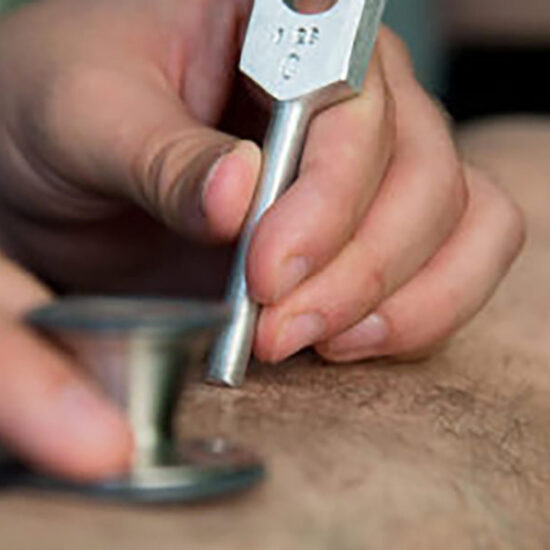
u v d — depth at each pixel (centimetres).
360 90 96
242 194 90
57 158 117
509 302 130
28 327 60
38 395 55
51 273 146
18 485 56
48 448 55
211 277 147
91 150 109
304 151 96
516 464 83
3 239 144
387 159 103
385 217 104
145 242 140
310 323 94
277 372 94
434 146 113
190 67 119
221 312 60
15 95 122
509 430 89
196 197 91
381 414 83
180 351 60
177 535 53
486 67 336
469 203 118
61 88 113
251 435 71
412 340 106
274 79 94
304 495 61
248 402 81
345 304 97
